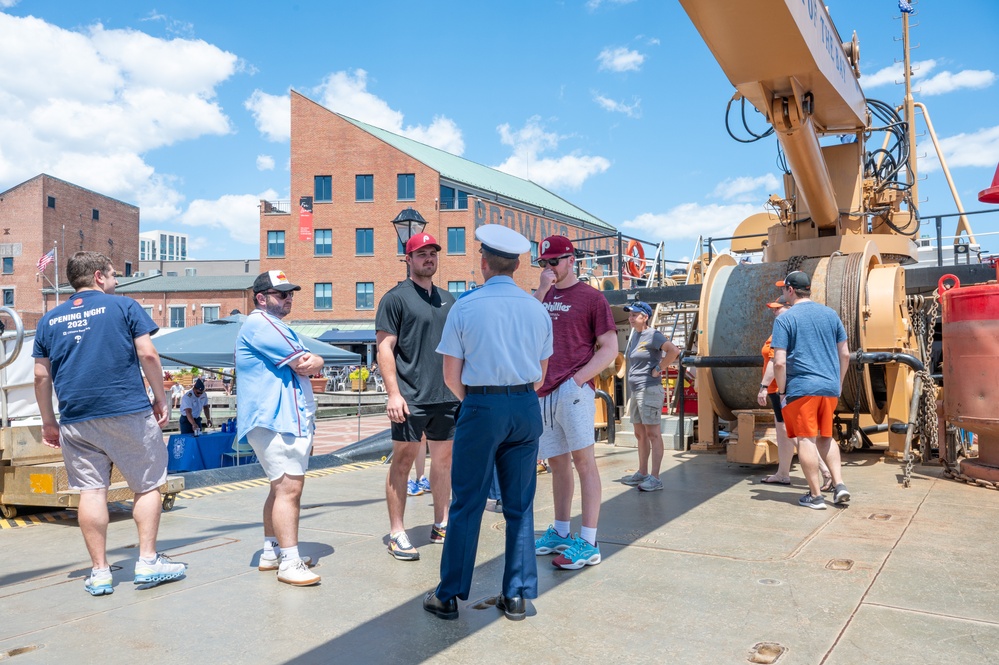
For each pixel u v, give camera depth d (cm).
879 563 419
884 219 1047
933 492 637
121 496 618
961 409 669
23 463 611
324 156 4803
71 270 422
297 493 411
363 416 2489
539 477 774
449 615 346
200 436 1015
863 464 806
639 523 533
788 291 580
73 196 6381
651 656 298
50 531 569
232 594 389
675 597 369
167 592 395
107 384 394
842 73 773
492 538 505
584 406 432
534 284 5350
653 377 662
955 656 291
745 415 788
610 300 1247
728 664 288
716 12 562
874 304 816
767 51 616
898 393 830
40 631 338
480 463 345
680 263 1559
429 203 4703
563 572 418
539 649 308
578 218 6234
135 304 413
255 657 305
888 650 297
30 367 747
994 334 643
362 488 743
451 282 4712
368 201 4756
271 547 432
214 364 1065
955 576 393
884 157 1059
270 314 423
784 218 1055
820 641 308
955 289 680
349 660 300
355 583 405
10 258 6025
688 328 1139
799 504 589
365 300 4762
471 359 347
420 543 500
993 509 564
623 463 852
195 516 611
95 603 379
